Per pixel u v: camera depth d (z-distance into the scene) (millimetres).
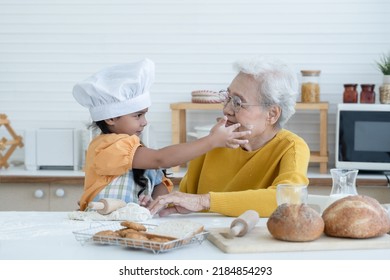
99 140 2172
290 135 2271
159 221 1962
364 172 3703
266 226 1781
